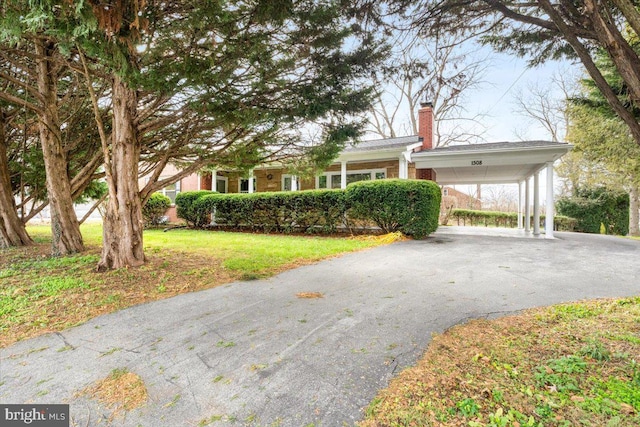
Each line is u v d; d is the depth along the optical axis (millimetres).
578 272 4914
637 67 2020
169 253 6676
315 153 5457
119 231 5258
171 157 6180
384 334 2730
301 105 4391
